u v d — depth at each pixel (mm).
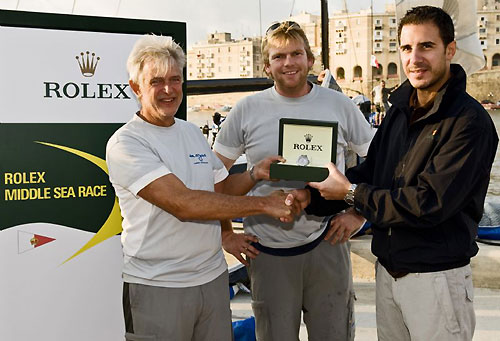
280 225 2480
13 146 2150
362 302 4094
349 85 53906
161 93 1978
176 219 2002
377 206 1972
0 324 2205
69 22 2203
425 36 1886
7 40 2100
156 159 1992
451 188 1830
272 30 2420
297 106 2496
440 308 1966
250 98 2580
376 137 2326
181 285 2016
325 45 15977
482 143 1843
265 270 2537
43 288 2266
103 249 2371
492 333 3447
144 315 2002
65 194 2268
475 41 3961
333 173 2160
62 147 2240
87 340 2373
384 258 2076
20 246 2205
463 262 1984
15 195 2176
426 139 1928
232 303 4195
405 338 2164
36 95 2170
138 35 2342
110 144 2023
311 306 2596
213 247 2096
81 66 2244
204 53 69438
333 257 2525
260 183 2572
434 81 1916
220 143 2656
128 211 2037
